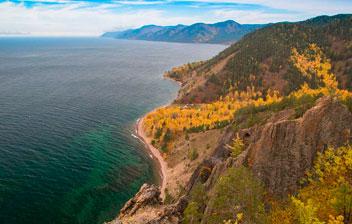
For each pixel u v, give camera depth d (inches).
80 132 5310.0
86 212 2888.8
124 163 4185.5
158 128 5531.5
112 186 3462.1
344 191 1046.4
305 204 1232.8
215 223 1325.0
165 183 3700.8
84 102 7741.1
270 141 1594.5
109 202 3115.2
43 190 3159.5
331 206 1102.4
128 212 1958.7
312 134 1507.1
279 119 2642.7
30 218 2682.1
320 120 1515.7
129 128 5954.7
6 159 3794.3
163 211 1781.5
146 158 4515.3
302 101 2854.3
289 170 1478.8
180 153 4537.4
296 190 1400.1
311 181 1332.4
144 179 3762.3
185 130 5546.3
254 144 1723.7
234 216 1215.6
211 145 4247.0
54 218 2733.8
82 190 3280.0
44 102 7317.9
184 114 6550.2
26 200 2940.5
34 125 5369.1
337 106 1525.6
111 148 4709.6
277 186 1459.2
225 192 1296.8
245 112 5226.4
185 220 1705.2
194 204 1665.8
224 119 5807.1
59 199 3041.3
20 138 4606.3
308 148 1481.3
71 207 2935.5
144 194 2034.9
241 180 1253.7
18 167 3612.2
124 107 7657.5
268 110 4424.2
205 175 2354.8
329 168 1318.9
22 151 4109.3
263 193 1395.2
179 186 3321.9
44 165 3757.4
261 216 1170.6
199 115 6604.3
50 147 4392.2
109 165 4037.9
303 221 1007.0
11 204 2837.1
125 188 3462.1
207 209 1567.4
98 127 5767.7
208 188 1919.3
